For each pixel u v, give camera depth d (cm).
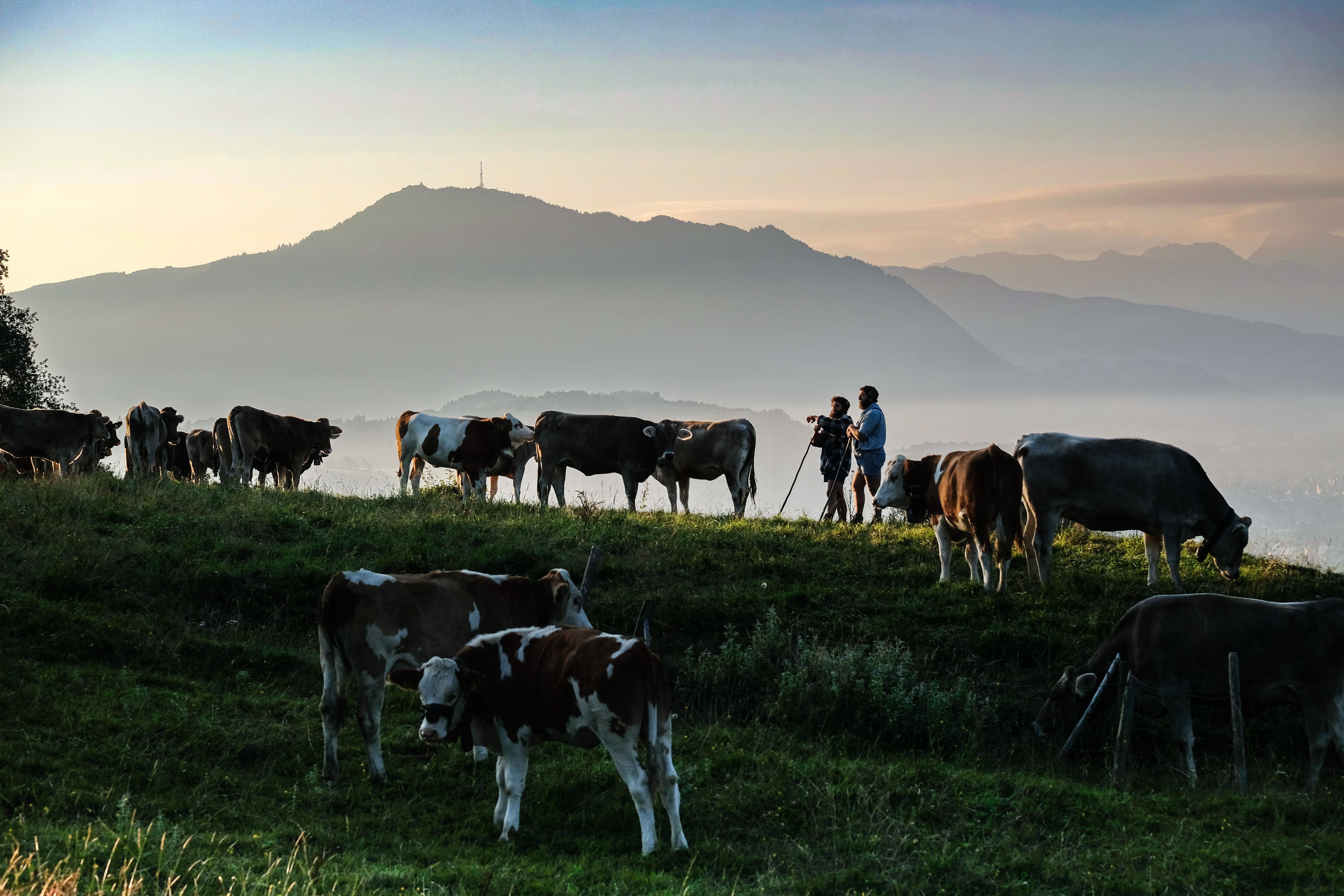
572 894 771
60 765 933
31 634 1251
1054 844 912
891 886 816
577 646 898
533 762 1078
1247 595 1644
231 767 1010
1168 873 838
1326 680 1138
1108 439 1630
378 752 1027
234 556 1594
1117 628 1253
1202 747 1284
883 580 1683
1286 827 964
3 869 706
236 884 723
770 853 888
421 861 844
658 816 958
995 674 1424
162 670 1261
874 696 1276
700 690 1348
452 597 1069
